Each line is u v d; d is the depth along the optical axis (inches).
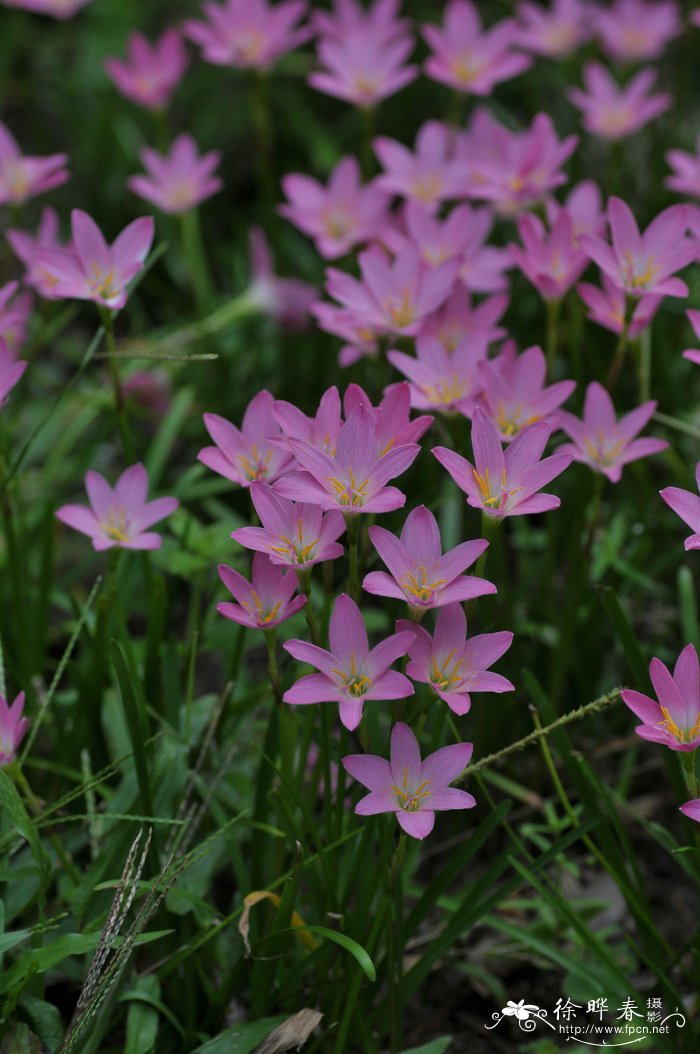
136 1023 55.4
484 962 59.8
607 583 63.4
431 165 68.2
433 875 61.7
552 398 56.6
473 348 57.6
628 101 72.5
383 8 74.9
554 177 63.3
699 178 66.2
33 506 67.4
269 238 80.3
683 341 72.2
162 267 86.1
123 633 58.4
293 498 52.6
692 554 66.8
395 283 59.6
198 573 62.2
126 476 57.3
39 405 74.5
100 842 57.8
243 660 63.0
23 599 61.5
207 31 74.4
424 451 62.8
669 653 64.6
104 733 60.3
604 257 56.8
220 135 96.6
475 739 61.6
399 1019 56.3
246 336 78.0
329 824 56.0
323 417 53.6
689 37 84.4
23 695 54.2
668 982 56.1
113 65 74.6
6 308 67.4
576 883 61.4
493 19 100.5
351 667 52.6
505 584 61.2
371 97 73.2
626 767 62.7
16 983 54.2
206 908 55.6
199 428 74.1
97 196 87.3
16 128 98.6
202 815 57.1
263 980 56.0
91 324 86.4
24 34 99.3
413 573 52.7
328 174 93.7
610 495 68.3
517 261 59.6
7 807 54.1
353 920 55.2
